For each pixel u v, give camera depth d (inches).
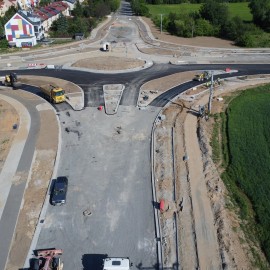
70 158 1715.1
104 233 1279.5
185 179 1550.2
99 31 4443.9
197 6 6441.9
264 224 1298.0
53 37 4111.7
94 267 1150.3
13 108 2260.1
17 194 1473.9
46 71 2972.4
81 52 3513.8
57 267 1113.4
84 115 2149.4
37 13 4247.0
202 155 1732.3
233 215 1349.7
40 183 1537.9
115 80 2723.9
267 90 2536.9
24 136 1914.4
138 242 1241.4
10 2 4891.7
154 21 5054.1
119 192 1485.0
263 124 2030.0
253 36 3973.9
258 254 1185.4
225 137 1907.0
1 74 2923.2
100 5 5359.3
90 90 2532.0
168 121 2068.2
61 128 1995.6
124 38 4082.2
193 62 3161.9
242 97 2407.7
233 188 1501.0
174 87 2576.3
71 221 1334.9
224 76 2807.6
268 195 1448.1
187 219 1326.3
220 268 1130.0
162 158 1701.5
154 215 1357.0
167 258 1171.3
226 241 1219.2
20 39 3681.1
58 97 2276.1
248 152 1745.8
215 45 3750.0
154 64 3115.2
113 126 2016.5
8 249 1216.2
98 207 1403.8
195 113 2169.0
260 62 3144.7
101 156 1731.1
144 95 2427.4
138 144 1833.2
